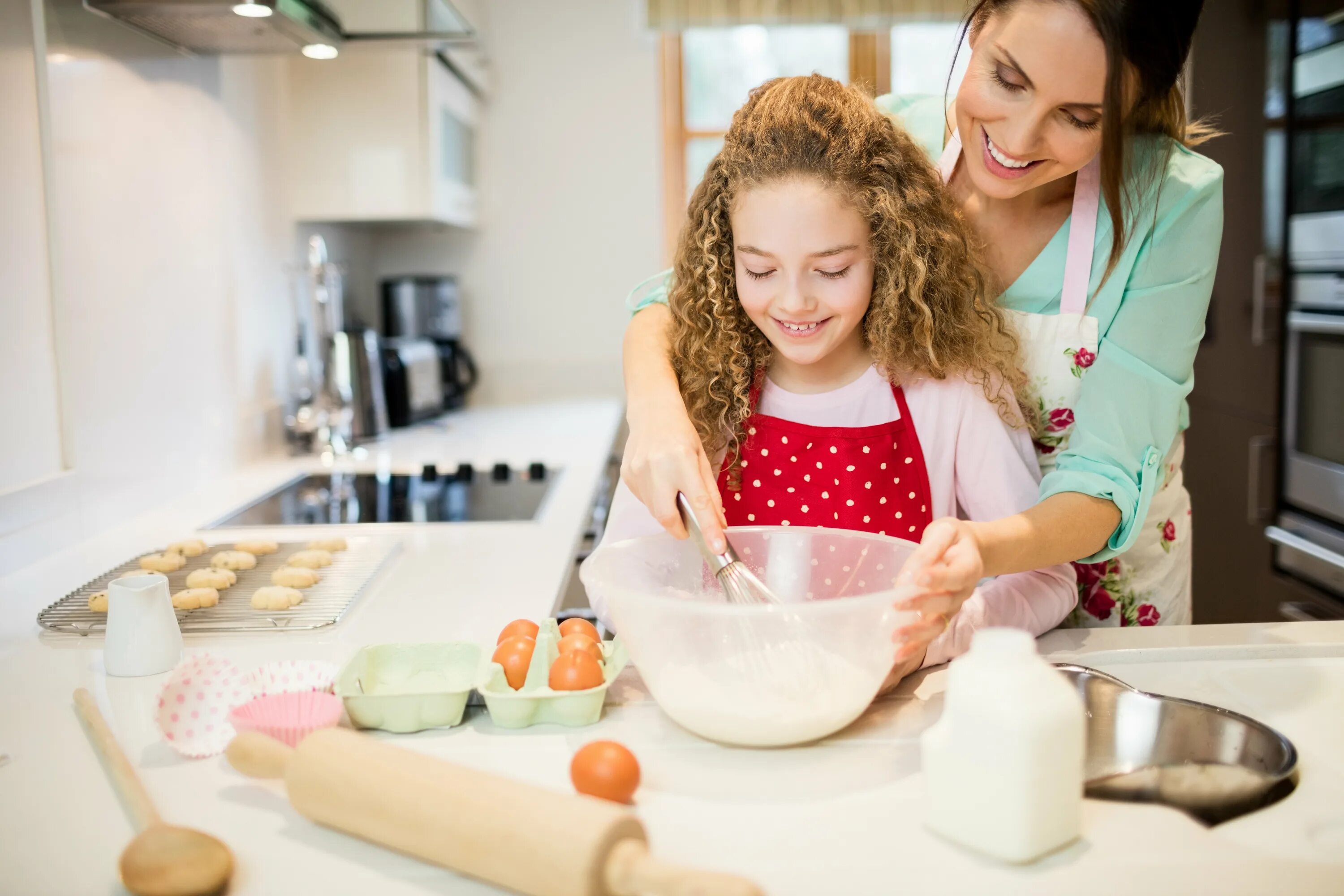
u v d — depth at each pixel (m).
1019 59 0.94
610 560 0.87
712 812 0.68
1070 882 0.60
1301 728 0.79
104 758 0.77
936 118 1.27
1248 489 2.34
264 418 2.34
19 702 0.91
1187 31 0.95
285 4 1.66
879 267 1.03
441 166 2.65
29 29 1.43
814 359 1.00
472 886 0.61
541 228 3.25
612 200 3.24
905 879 0.60
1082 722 0.62
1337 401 2.04
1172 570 1.36
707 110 3.33
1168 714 0.78
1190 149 1.22
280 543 1.53
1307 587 2.12
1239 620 2.40
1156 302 1.11
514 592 1.30
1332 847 0.63
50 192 1.48
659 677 0.77
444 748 0.78
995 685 0.62
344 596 1.25
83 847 0.66
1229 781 0.68
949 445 1.11
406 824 0.62
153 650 0.98
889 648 0.77
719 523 0.85
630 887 0.55
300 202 2.55
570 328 3.29
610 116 3.21
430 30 1.96
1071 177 1.17
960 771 0.63
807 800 0.70
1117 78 0.92
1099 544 0.97
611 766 0.68
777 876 0.61
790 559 0.95
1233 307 2.39
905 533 1.12
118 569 1.39
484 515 1.77
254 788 0.73
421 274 3.25
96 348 1.62
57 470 1.52
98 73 1.64
